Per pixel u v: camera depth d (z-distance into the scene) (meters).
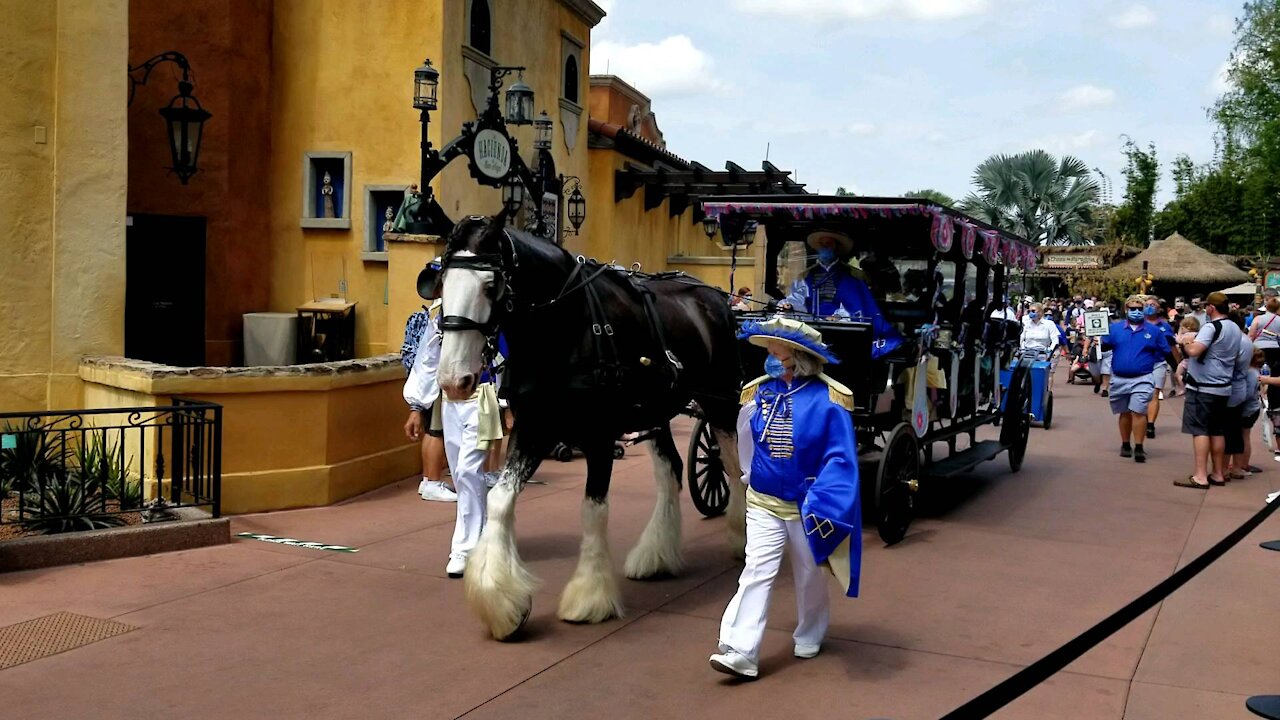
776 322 5.43
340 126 14.02
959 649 5.88
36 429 7.68
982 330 10.68
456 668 5.43
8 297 9.09
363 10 13.84
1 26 8.95
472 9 14.66
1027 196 43.47
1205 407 11.27
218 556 7.46
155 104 13.66
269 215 14.33
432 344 7.60
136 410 7.70
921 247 9.52
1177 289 35.38
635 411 6.53
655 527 7.32
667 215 24.34
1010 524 9.27
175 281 13.79
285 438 8.97
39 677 5.14
